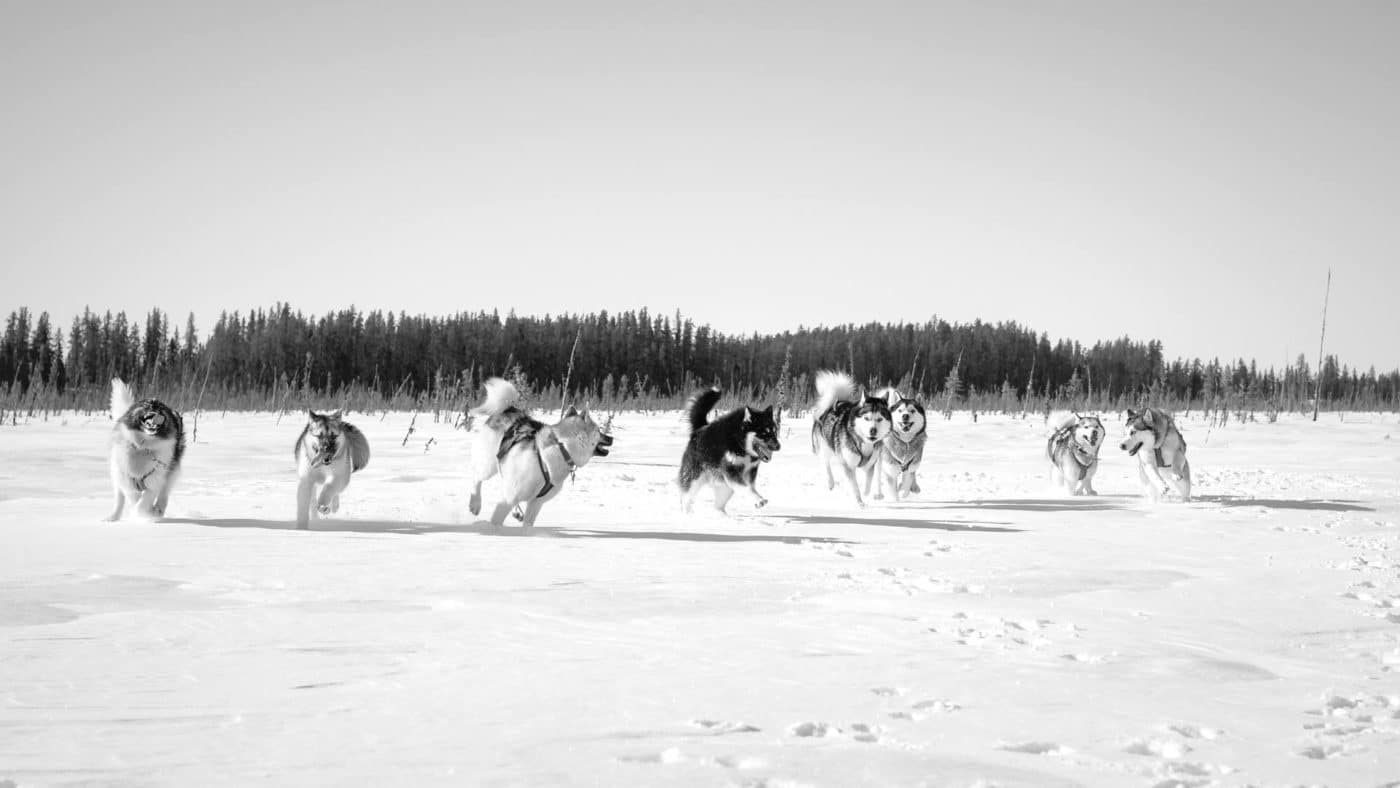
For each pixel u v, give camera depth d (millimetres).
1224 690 5062
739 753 3783
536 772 3537
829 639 6012
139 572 7840
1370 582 8602
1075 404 44031
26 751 3711
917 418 15711
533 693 4680
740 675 5098
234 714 4266
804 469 21922
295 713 4289
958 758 3795
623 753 3773
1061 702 4727
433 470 19328
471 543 9914
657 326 75438
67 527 10555
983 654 5703
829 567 8805
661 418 37219
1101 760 3832
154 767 3541
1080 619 6844
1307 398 51031
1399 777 3699
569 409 11125
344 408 41469
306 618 6297
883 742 3994
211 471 18469
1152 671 5430
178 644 5562
